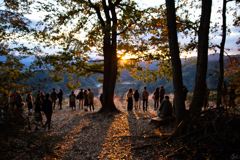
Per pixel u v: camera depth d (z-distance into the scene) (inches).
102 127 279.4
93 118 344.8
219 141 147.6
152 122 269.9
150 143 197.6
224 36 298.2
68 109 496.1
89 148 198.7
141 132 238.2
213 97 223.1
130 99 425.4
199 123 171.2
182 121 187.3
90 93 449.4
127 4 396.2
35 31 253.6
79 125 298.8
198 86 184.2
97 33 314.2
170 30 188.7
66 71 400.8
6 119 123.9
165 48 363.6
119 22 338.6
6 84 146.6
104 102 398.9
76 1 367.9
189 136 174.7
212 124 159.3
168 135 196.5
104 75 406.9
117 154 180.1
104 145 205.3
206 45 180.4
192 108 187.2
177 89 191.2
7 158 142.9
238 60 338.3
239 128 151.7
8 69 155.7
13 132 122.8
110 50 406.9
